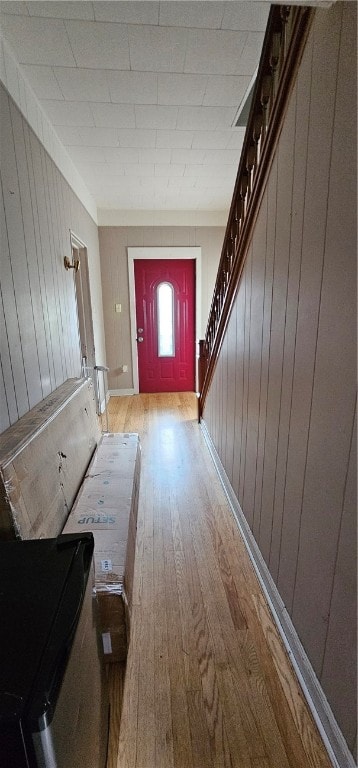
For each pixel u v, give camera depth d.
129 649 1.38
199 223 4.74
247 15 1.56
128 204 4.42
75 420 2.18
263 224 1.59
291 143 1.23
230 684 1.25
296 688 1.22
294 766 1.02
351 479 0.88
